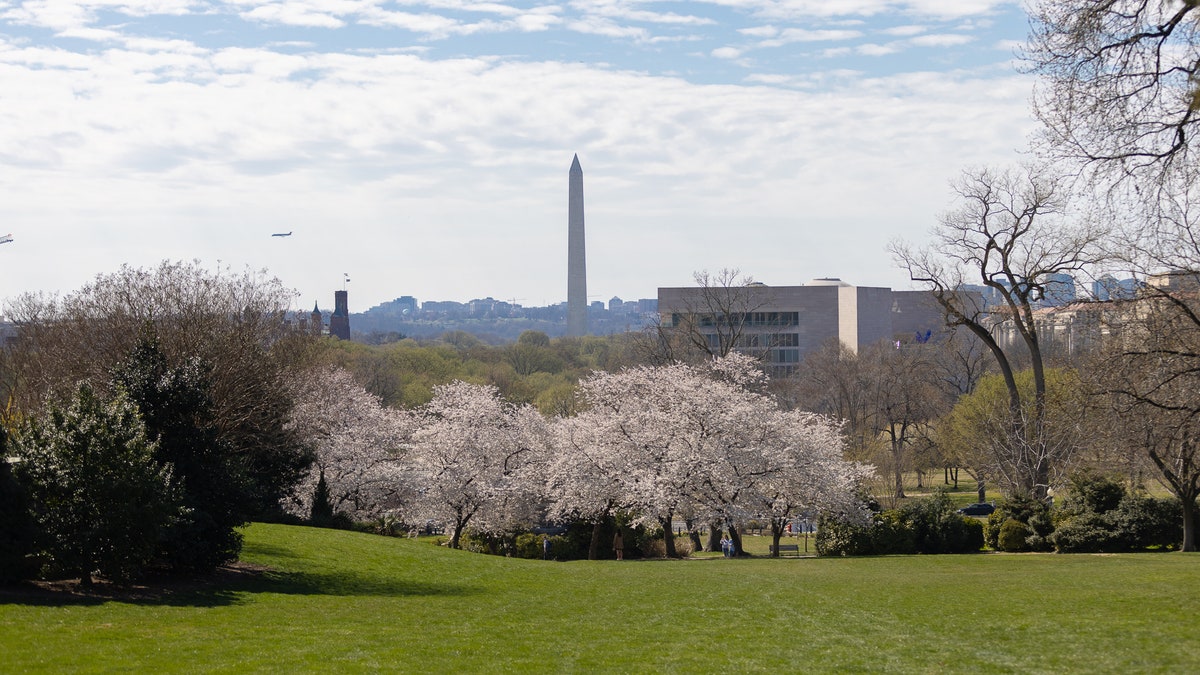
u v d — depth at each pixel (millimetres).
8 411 39188
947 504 40250
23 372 43000
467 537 51875
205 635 15688
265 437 37719
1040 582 24625
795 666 14508
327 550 29469
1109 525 35969
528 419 50594
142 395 22406
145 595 19484
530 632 17516
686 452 40344
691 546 50562
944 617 18891
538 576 28516
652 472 41000
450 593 23578
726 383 47969
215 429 23422
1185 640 15398
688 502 40750
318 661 14195
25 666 12898
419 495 50500
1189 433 27953
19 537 18625
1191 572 25672
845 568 31328
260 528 33406
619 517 44844
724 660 14977
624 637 17062
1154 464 33750
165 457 22219
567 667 14406
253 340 39469
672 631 17734
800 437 41938
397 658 14656
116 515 19094
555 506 45812
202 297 40094
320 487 46281
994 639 16312
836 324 128125
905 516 39719
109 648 14234
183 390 22875
